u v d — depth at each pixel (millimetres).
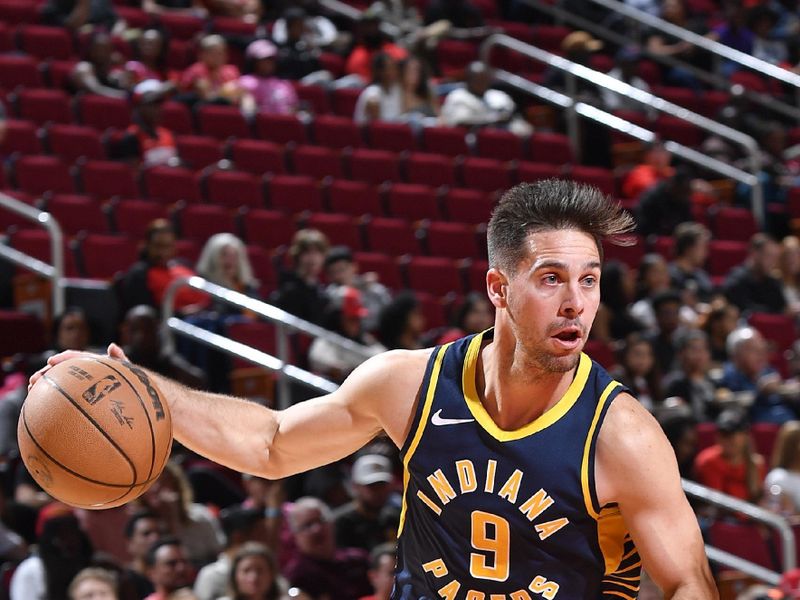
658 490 5906
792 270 26828
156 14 32688
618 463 5938
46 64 28766
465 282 25625
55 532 14172
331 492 17250
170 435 6461
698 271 26062
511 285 5922
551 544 6027
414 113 30453
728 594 16906
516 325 5914
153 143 26766
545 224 5852
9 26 30750
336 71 32469
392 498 16375
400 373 6391
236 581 13633
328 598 14852
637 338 20859
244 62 32031
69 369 6363
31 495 16125
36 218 20594
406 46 32656
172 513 15289
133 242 23031
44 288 21031
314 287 21609
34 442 6250
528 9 37438
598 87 33375
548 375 5992
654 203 28125
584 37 34094
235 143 27281
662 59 35969
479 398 6191
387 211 27312
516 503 6020
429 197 27547
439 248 26516
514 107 32781
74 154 25969
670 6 36812
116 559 15562
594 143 31250
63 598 14008
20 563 14797
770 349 24594
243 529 14883
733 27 36875
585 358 6215
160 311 20938
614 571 6137
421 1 36594
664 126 33156
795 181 31328
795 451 18438
